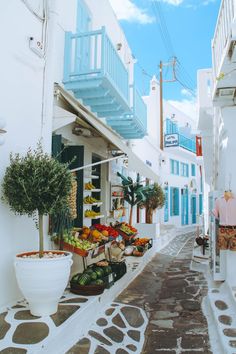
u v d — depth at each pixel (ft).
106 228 27.40
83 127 26.14
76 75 23.18
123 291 24.00
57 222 19.72
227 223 22.09
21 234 17.11
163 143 75.51
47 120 19.29
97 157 34.47
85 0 28.17
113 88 23.88
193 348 14.90
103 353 13.76
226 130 23.53
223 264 23.09
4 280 15.71
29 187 14.30
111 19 36.01
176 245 51.37
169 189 77.97
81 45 23.82
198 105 35.73
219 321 16.61
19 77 17.08
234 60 19.93
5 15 15.99
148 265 34.47
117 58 26.11
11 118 16.39
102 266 21.58
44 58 19.25
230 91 22.93
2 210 15.62
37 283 13.78
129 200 41.45
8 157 16.07
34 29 18.48
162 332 16.80
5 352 11.40
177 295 23.35
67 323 13.97
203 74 35.09
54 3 19.88
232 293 19.90
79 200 23.39
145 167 31.76
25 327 13.42
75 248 20.06
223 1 21.29
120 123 32.19
